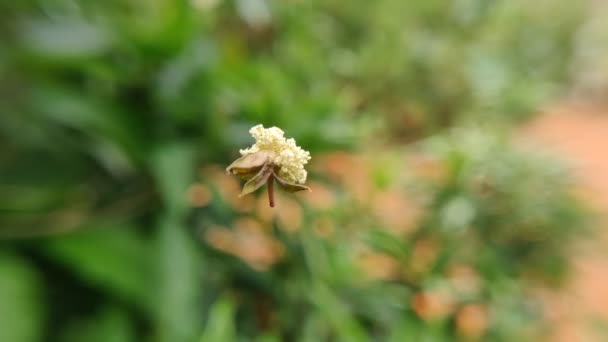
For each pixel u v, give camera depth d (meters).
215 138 0.31
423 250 0.36
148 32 0.32
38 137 0.34
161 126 0.32
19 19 0.36
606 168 0.55
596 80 0.87
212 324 0.28
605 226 0.38
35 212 0.32
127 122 0.32
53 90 0.31
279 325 0.31
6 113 0.34
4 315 0.28
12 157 0.34
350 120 0.36
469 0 0.56
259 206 0.32
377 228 0.33
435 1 0.62
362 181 0.36
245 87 0.32
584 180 0.38
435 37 0.60
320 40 0.51
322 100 0.32
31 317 0.28
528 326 0.37
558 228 0.36
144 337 0.31
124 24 0.33
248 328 0.31
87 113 0.31
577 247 0.39
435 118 0.58
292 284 0.31
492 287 0.34
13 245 0.31
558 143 0.40
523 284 0.37
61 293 0.31
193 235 0.32
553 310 0.40
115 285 0.29
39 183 0.33
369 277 0.33
